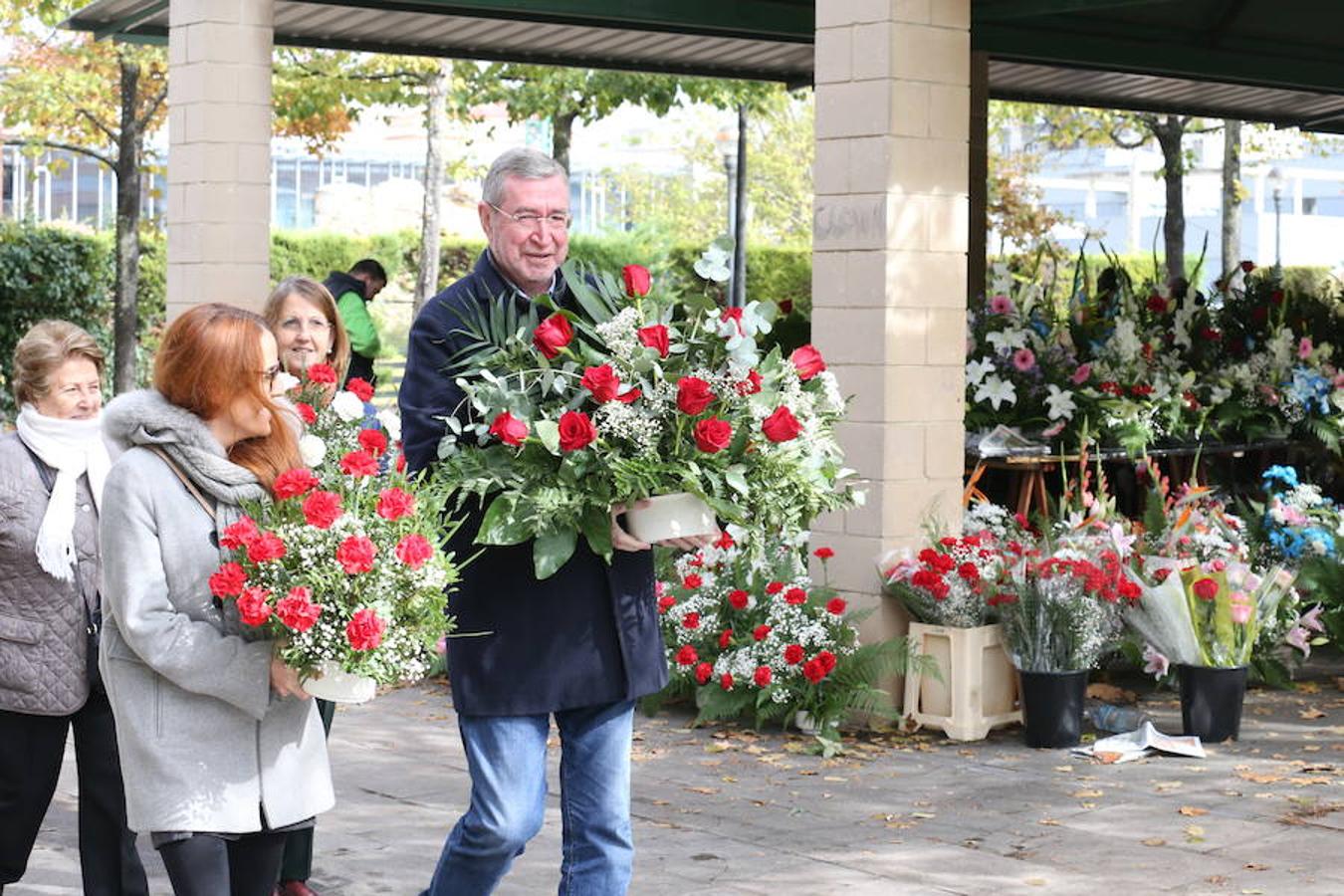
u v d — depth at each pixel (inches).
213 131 447.2
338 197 1633.9
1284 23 522.0
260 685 157.0
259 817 161.8
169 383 161.2
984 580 327.0
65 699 203.0
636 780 297.3
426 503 164.4
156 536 158.1
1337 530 401.4
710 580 342.0
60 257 873.5
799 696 330.3
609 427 174.9
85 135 939.3
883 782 295.4
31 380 203.8
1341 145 1103.0
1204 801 281.0
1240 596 323.9
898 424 333.4
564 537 173.2
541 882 239.8
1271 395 493.4
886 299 330.3
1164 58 532.7
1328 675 387.9
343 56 860.6
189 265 451.8
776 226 1590.8
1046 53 513.7
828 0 336.8
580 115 876.0
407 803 280.7
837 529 340.5
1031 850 253.6
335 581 153.3
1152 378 462.3
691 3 480.7
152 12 482.6
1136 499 471.5
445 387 178.5
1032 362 426.3
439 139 898.7
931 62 333.1
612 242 1141.1
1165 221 822.5
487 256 183.9
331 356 234.8
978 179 589.0
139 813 159.3
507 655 176.4
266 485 162.1
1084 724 339.9
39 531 201.2
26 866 218.4
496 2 463.2
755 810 276.8
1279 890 233.9
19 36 887.1
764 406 180.9
